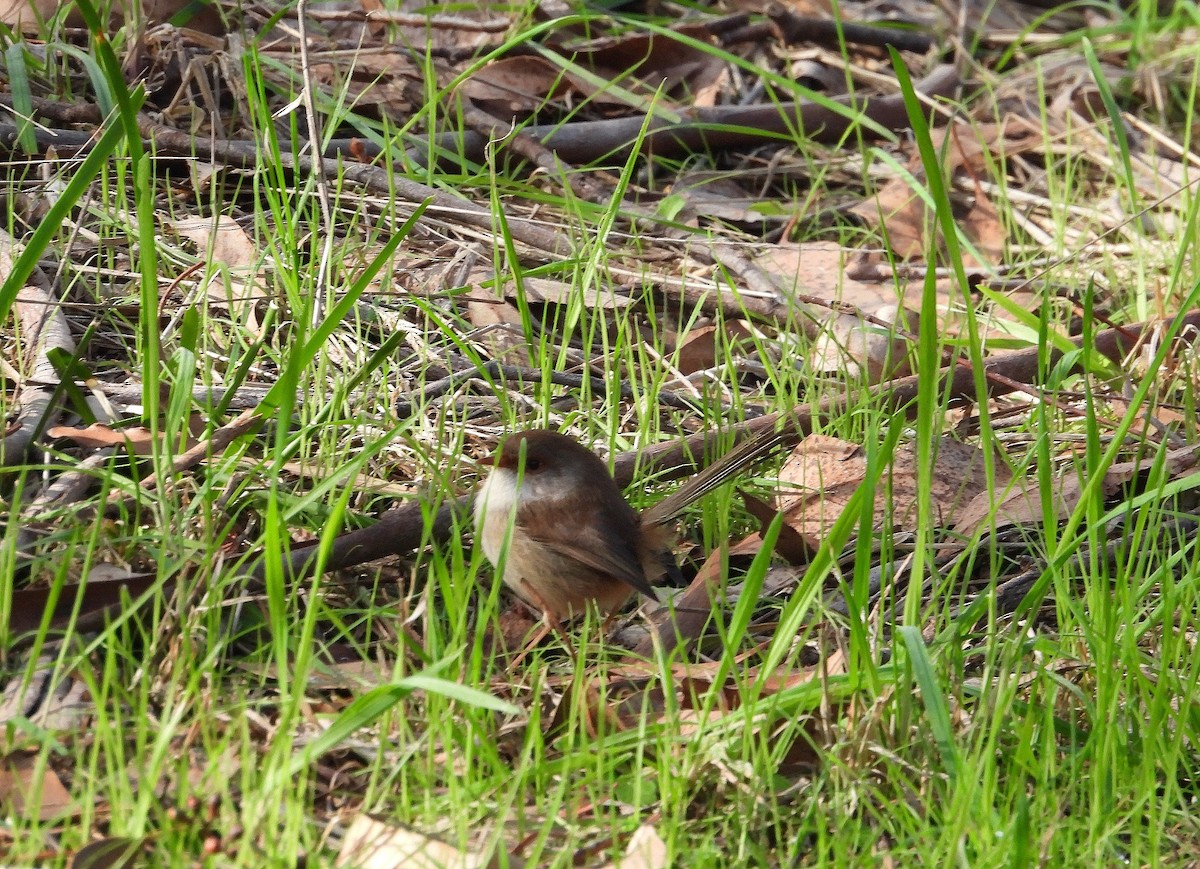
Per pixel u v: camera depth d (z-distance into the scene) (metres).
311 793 6.21
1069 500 8.96
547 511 7.84
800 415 9.62
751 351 11.16
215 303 10.05
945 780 6.53
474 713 6.39
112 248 10.38
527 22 13.45
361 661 7.30
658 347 10.48
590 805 6.30
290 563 7.27
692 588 8.02
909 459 9.25
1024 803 5.86
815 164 14.12
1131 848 6.38
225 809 5.73
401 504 8.40
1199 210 12.20
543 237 11.48
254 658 7.07
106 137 7.66
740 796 6.25
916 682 7.00
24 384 8.69
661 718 6.98
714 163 14.07
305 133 12.34
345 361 9.45
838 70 15.68
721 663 6.59
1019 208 14.05
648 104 13.71
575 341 10.88
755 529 8.93
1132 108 16.66
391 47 13.25
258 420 8.13
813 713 6.83
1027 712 6.80
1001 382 10.13
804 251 12.48
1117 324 10.97
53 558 7.15
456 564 7.23
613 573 7.68
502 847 5.60
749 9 16.27
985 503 8.96
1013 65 17.45
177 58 12.27
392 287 10.60
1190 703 7.02
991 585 7.02
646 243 12.38
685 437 9.42
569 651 7.50
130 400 8.90
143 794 5.57
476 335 10.22
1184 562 7.94
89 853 5.34
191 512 7.51
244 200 11.61
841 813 6.25
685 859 6.04
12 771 5.93
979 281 12.52
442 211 11.60
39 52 12.42
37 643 6.11
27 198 10.55
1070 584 8.29
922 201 13.36
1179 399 10.62
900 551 8.69
